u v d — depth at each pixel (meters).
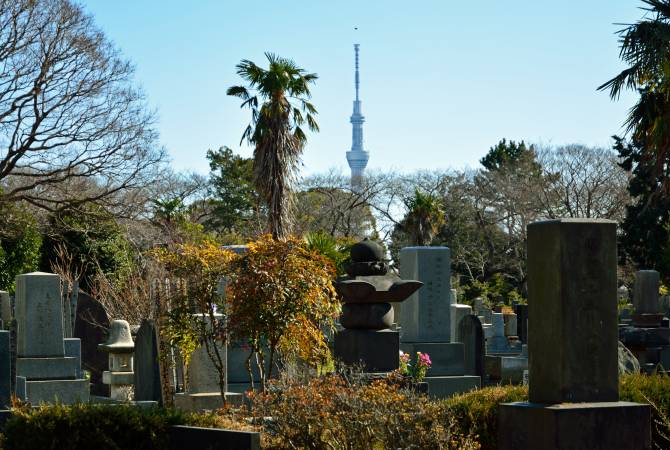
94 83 38.12
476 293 61.16
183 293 16.22
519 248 65.88
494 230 67.31
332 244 30.55
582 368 7.74
